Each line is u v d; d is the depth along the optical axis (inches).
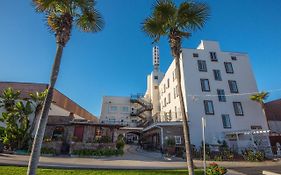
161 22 434.3
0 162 484.7
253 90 1206.3
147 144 1339.8
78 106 1459.2
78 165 545.0
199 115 1096.8
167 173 444.1
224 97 1163.3
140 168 525.3
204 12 428.5
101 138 899.4
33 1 363.6
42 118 315.9
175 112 1240.2
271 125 1284.4
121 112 1908.2
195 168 557.9
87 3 391.2
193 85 1152.8
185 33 450.6
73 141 839.7
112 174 413.4
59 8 378.9
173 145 991.6
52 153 801.6
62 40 356.8
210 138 1064.2
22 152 784.9
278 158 912.3
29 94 964.6
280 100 1331.2
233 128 1105.4
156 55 1951.3
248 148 978.1
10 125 840.3
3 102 918.4
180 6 425.1
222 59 1252.5
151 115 1779.0
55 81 339.3
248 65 1267.2
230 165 706.8
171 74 1363.2
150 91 1937.7
